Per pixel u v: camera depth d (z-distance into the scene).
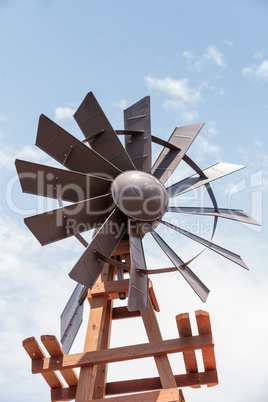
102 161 9.41
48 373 9.36
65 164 9.42
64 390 9.76
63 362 8.78
